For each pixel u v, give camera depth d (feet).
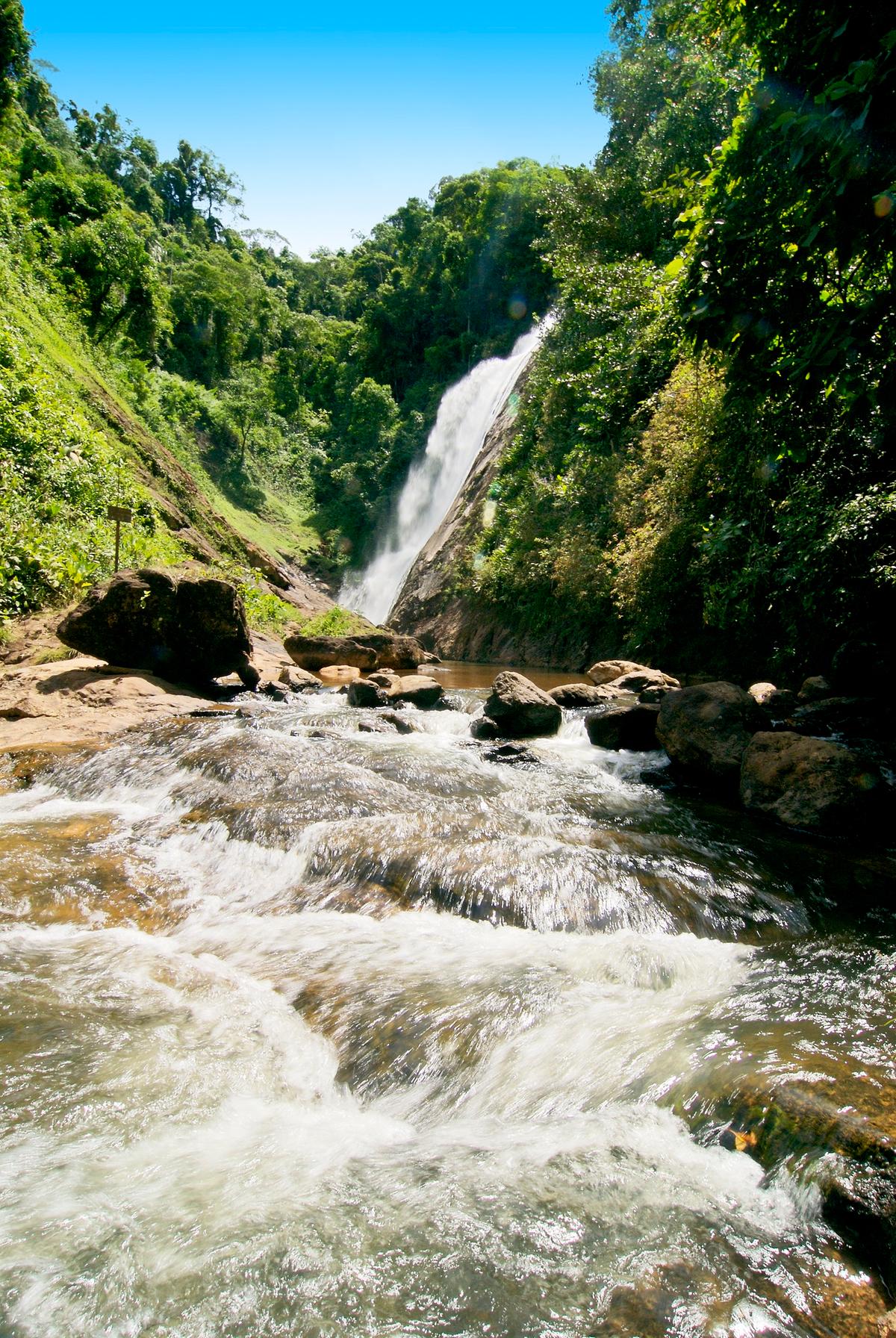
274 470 165.27
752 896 14.75
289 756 22.43
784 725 24.50
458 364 163.02
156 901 15.67
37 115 202.49
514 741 27.37
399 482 153.07
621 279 66.80
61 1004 11.83
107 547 46.65
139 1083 9.99
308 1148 8.94
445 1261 6.91
